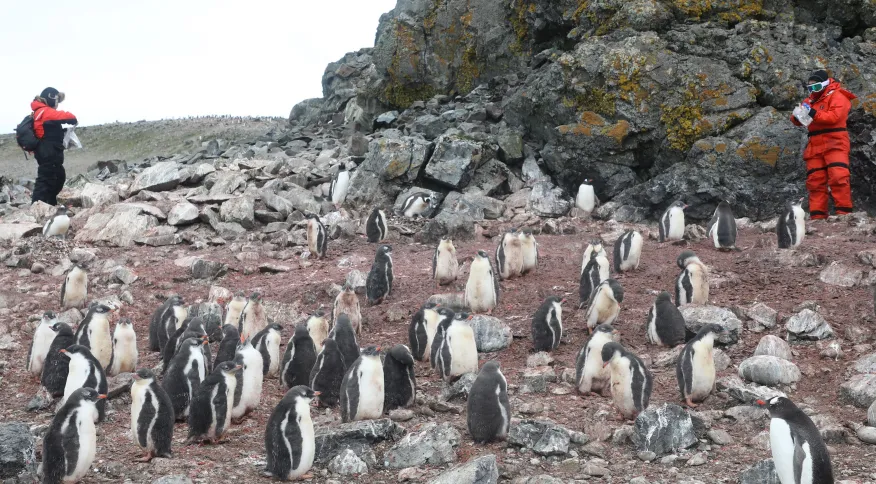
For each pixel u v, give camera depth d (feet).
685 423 25.67
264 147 97.45
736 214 61.87
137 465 24.76
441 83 92.94
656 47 66.44
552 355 35.42
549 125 71.67
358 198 70.49
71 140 75.41
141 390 25.09
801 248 48.39
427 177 69.15
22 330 41.93
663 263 48.67
